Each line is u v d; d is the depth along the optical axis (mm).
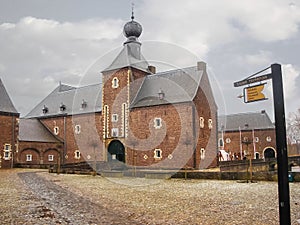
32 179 14477
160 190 10164
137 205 7316
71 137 30141
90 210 6707
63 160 30312
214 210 6680
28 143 27984
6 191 9883
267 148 41094
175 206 7168
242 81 4043
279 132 3604
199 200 7992
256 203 7457
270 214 6191
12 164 25016
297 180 12203
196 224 5512
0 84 25703
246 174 13328
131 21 26203
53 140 30297
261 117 42500
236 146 42469
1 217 5984
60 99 33875
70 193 9461
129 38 25906
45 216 6078
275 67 3691
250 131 42000
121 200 8055
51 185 11805
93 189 10531
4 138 24641
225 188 10523
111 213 6395
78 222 5590
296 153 49250
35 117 33625
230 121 44062
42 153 28938
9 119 25141
